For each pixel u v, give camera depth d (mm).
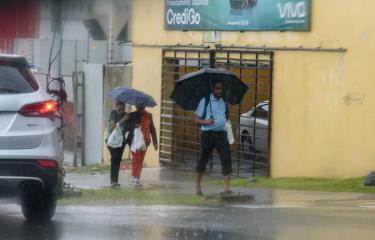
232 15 37781
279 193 27969
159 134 42656
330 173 33500
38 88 18266
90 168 42438
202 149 27672
